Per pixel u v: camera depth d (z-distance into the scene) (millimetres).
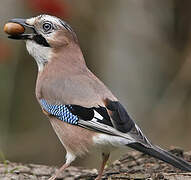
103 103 8539
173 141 15625
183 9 17438
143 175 9070
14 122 16844
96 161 14875
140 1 16688
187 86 16062
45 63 9477
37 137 16125
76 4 16344
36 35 9469
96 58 16859
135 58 16734
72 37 9523
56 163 16078
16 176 9406
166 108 16016
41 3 13547
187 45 16938
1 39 14203
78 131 8625
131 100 16562
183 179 8703
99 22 16562
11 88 15703
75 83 8953
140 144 8086
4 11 15914
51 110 9000
